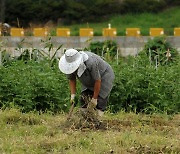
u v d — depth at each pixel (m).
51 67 26.78
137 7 75.44
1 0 66.19
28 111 24.16
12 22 68.00
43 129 19.47
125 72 25.70
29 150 16.69
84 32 47.69
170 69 26.44
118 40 47.62
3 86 24.39
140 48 42.59
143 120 21.61
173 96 25.36
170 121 21.83
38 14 68.75
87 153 16.31
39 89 24.56
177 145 17.22
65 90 25.33
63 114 23.53
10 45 37.62
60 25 70.12
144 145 17.17
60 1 71.12
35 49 29.31
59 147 16.97
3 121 20.69
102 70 19.86
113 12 74.56
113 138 17.84
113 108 25.25
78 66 19.02
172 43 45.94
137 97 25.31
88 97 20.03
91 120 19.88
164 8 76.50
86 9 72.62
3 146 17.06
